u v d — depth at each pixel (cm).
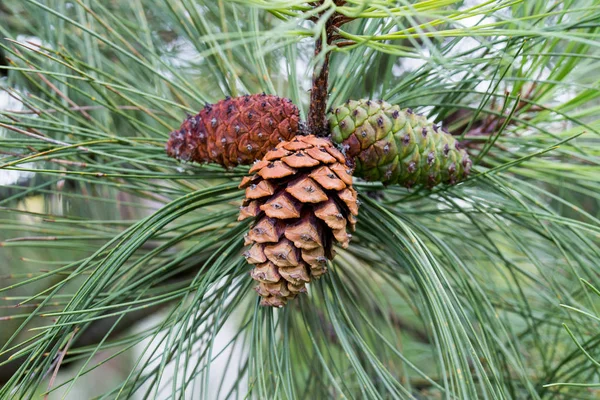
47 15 67
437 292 52
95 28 69
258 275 53
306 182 53
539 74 61
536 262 59
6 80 71
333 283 57
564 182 63
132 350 143
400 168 56
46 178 71
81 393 136
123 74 68
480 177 60
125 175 55
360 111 56
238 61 69
